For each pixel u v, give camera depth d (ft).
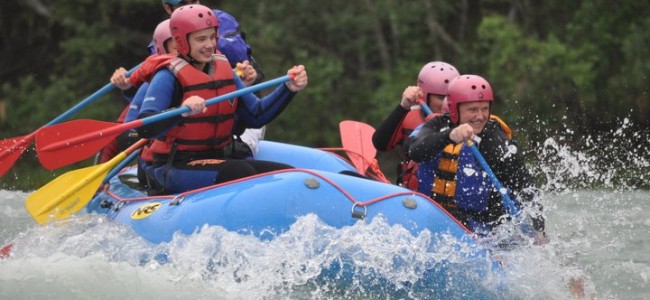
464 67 160.15
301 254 51.39
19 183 144.66
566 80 148.15
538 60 148.15
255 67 77.97
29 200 65.51
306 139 158.81
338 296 51.49
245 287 51.16
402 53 165.78
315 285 51.49
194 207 55.88
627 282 58.44
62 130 62.85
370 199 54.19
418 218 53.72
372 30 166.40
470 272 52.75
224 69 63.46
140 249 56.34
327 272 51.39
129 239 58.29
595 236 67.92
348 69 168.14
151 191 65.05
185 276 52.60
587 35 154.51
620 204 79.36
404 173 64.28
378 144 67.41
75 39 163.73
